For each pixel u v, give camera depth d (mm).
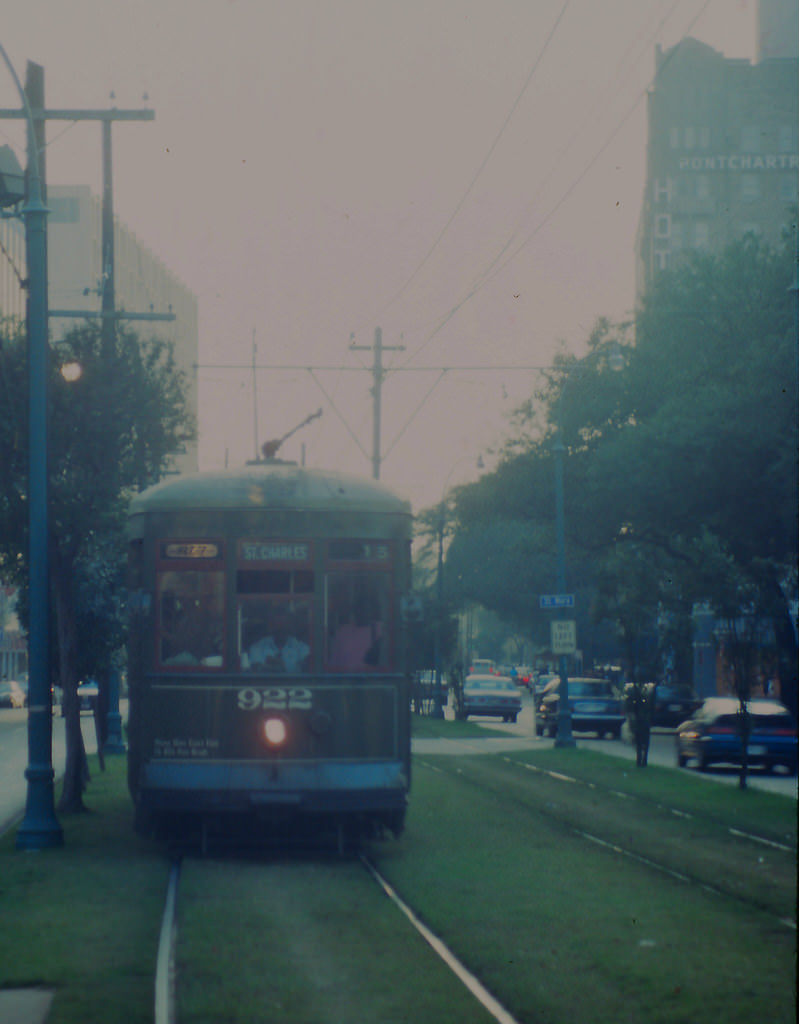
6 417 18922
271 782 15258
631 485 38250
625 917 11594
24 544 19703
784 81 113500
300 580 15750
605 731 49906
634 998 8625
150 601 15438
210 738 15398
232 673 15492
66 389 19312
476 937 10688
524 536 56406
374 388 38906
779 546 37094
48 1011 8250
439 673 64188
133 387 19625
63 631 20469
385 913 11867
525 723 64750
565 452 48156
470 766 30969
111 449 19609
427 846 16625
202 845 16016
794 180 113000
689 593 28578
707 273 42219
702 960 9781
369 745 15570
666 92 113938
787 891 12953
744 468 35781
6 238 103625
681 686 55562
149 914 11758
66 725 20594
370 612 15836
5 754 38406
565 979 9188
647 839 17281
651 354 44969
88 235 114938
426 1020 8125
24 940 10531
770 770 34000
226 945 10336
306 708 15477
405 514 16188
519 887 13297
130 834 17734
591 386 47250
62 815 20094
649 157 115750
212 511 15766
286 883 13641
